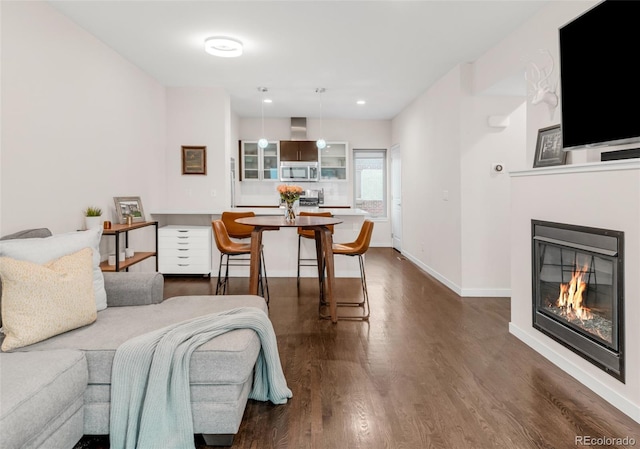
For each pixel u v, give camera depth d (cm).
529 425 197
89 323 210
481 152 443
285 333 329
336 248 388
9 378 147
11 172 277
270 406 216
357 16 335
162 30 365
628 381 204
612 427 195
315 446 181
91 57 375
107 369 180
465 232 445
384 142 824
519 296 314
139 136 481
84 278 212
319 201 799
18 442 131
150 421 170
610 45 224
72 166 347
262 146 694
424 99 584
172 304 252
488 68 408
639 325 197
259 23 350
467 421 201
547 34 311
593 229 226
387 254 749
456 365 267
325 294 437
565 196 253
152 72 494
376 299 437
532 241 290
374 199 848
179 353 175
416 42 390
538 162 311
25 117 289
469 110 442
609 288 221
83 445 183
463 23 347
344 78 512
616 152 226
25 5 287
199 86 561
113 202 418
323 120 809
